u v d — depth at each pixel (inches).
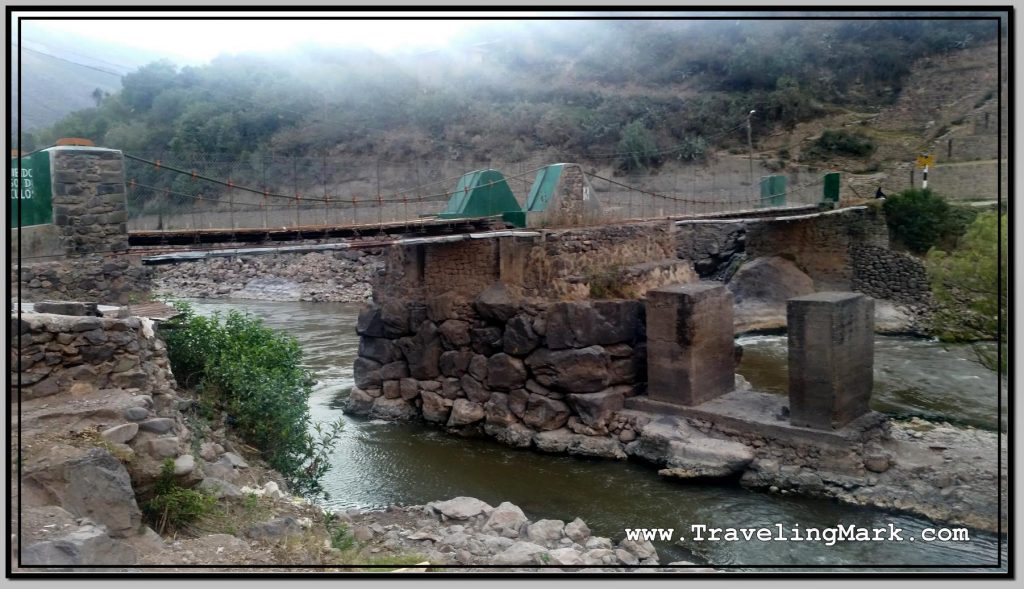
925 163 1342.3
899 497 515.5
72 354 328.5
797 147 1868.8
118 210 472.4
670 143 2062.0
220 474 370.0
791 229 1277.1
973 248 644.7
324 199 695.1
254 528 322.7
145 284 497.4
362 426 768.9
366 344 832.3
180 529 305.4
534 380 710.5
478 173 778.8
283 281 1833.2
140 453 307.6
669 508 532.1
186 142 1748.3
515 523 461.1
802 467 560.4
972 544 459.2
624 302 700.0
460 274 782.5
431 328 788.6
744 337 1167.6
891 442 581.0
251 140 1915.6
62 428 295.9
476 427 738.8
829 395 559.8
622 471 614.9
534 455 667.4
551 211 791.1
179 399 400.8
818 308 562.6
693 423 630.5
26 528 245.1
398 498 554.9
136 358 346.3
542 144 2113.7
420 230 697.6
